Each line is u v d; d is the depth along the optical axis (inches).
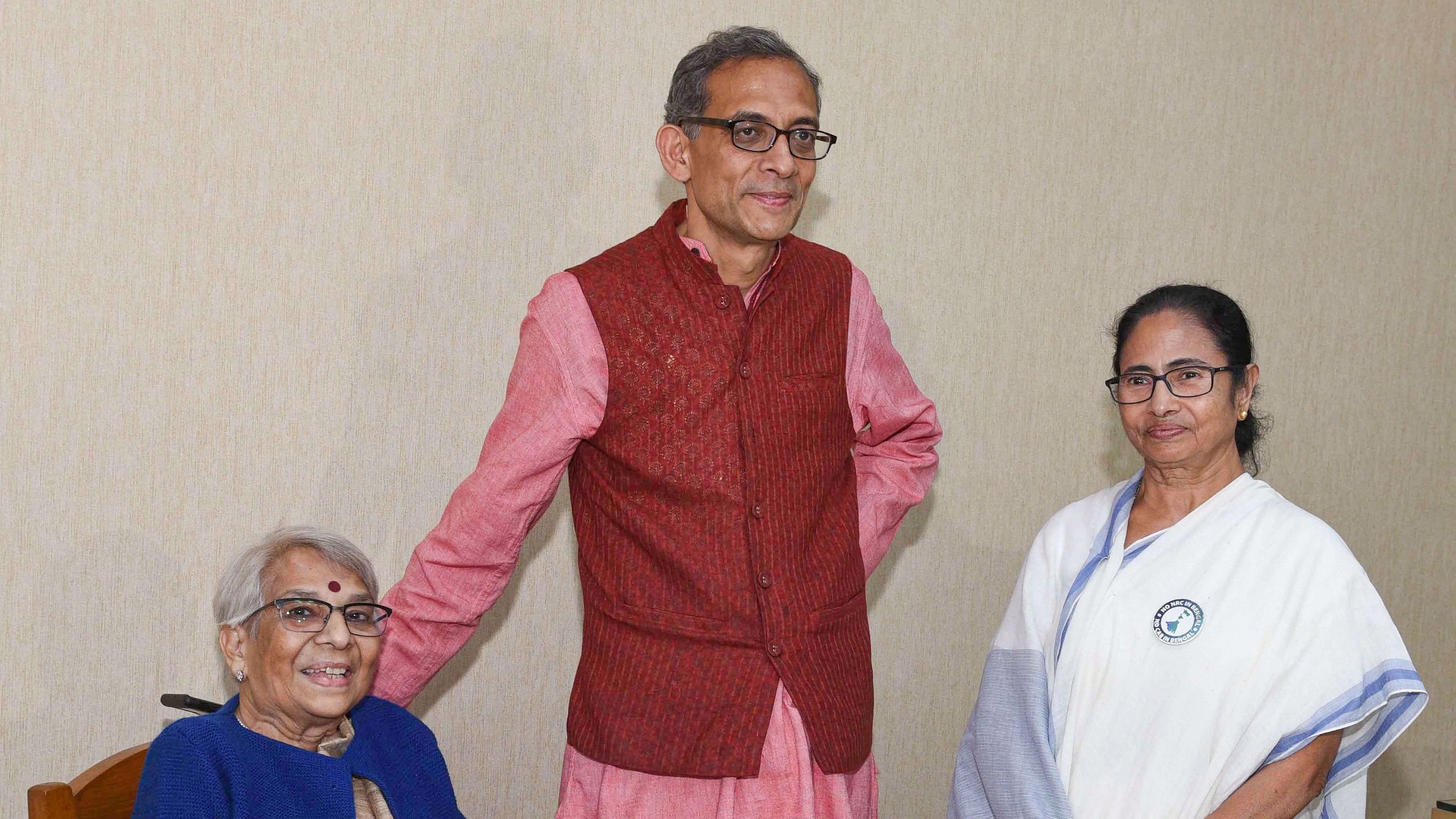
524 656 104.3
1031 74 117.0
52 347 89.5
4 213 87.7
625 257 71.3
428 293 99.7
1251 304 126.2
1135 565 70.3
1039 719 70.7
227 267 93.7
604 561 70.7
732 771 66.4
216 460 94.3
